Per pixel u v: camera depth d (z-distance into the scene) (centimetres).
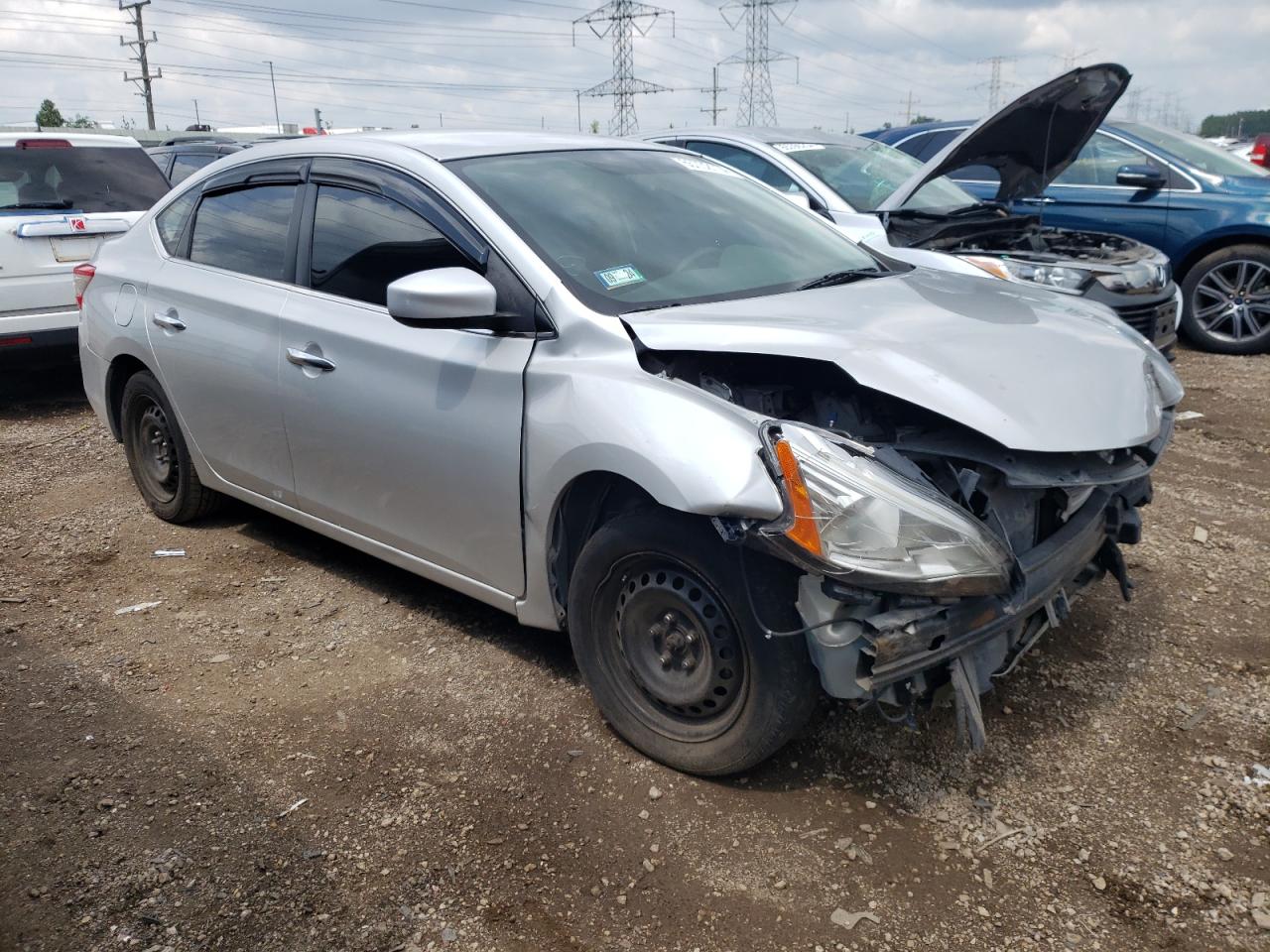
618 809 273
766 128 779
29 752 302
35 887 246
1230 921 232
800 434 247
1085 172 898
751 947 227
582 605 295
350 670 347
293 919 236
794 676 255
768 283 334
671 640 279
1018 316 314
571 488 289
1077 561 282
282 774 290
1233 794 275
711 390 280
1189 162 860
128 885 247
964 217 673
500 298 305
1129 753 295
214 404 412
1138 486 324
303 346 363
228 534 473
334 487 367
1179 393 315
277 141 420
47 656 360
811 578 244
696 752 278
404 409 328
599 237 324
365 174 359
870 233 632
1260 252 818
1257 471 543
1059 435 256
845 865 252
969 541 243
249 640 371
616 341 284
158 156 1308
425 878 249
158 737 309
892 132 993
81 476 567
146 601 404
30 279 692
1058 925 232
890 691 247
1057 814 269
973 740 250
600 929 233
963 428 271
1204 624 371
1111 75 559
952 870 250
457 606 395
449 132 379
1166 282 676
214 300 405
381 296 343
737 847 258
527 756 297
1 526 489
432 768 292
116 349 465
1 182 741
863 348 268
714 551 257
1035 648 353
